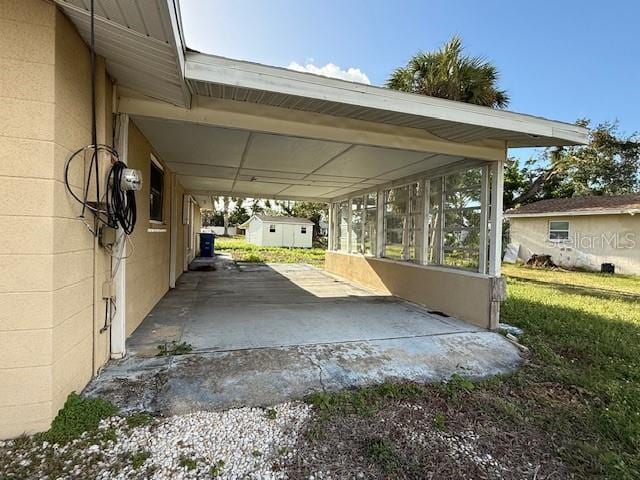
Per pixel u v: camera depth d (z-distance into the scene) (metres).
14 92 1.85
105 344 2.85
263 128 3.33
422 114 3.32
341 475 1.74
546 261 13.85
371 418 2.28
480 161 4.65
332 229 10.75
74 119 2.17
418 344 3.69
